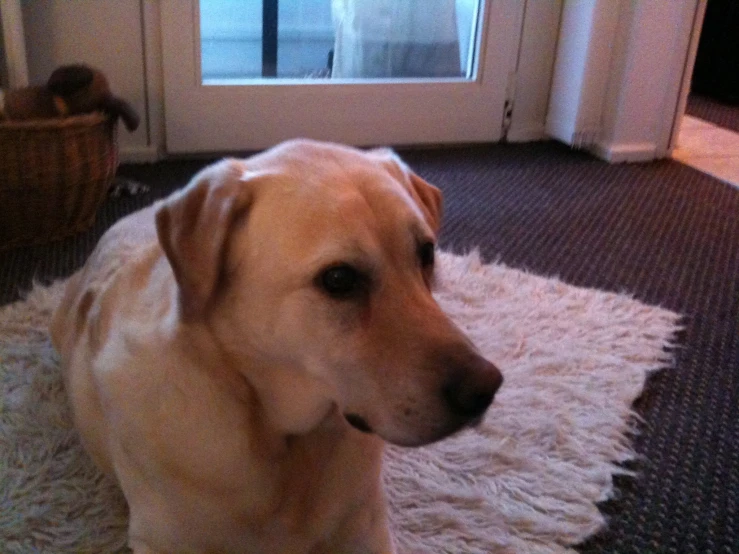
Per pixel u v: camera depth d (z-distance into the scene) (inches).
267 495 37.2
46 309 68.4
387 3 115.7
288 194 34.1
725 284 80.8
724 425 58.6
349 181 35.3
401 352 33.0
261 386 36.1
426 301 35.1
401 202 35.8
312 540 39.7
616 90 116.4
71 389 48.6
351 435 39.5
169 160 109.3
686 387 63.2
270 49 111.3
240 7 106.9
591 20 113.1
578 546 46.7
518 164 116.3
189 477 36.2
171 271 39.0
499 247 87.3
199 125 108.0
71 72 80.8
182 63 103.8
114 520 46.8
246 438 36.2
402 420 32.7
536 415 57.6
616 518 49.1
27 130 75.2
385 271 34.2
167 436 36.1
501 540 46.1
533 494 50.4
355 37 115.9
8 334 65.0
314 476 39.3
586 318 71.9
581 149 124.0
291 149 37.5
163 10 100.4
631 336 69.4
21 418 55.1
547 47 122.9
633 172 114.7
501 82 122.0
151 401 36.4
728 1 159.9
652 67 114.8
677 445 56.1
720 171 116.8
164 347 36.3
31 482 49.3
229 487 36.3
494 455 53.5
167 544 38.7
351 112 115.3
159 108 106.5
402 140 120.1
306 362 34.5
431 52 121.0
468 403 32.2
